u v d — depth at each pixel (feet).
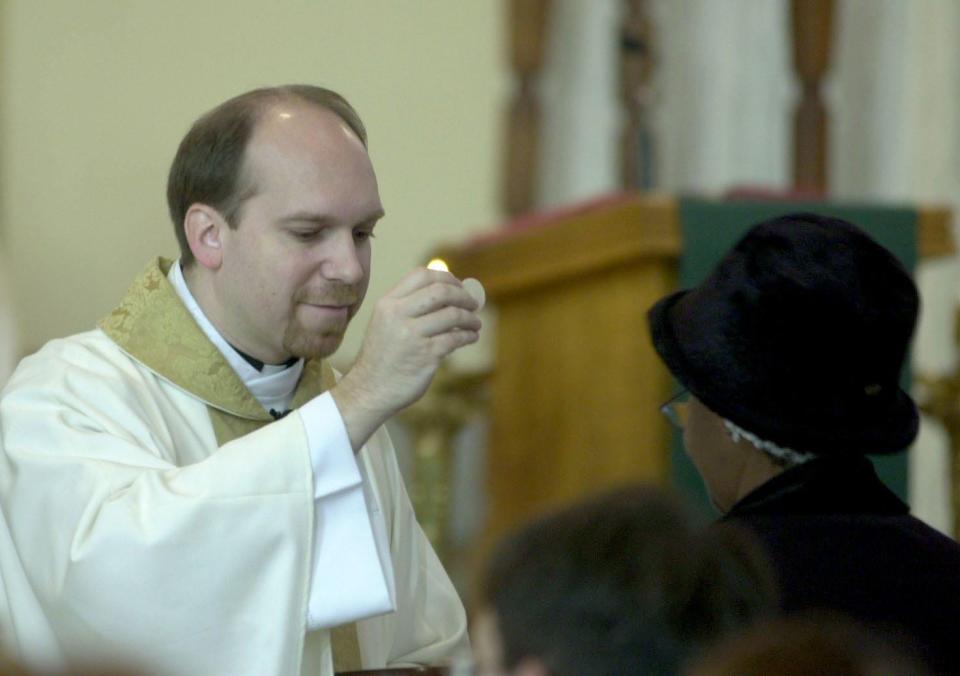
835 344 22.13
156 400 28.02
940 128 75.46
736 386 22.39
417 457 57.82
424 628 30.09
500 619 15.31
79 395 27.27
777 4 74.59
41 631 26.16
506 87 71.36
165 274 29.25
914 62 75.82
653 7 73.97
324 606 25.39
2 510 26.71
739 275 22.74
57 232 65.21
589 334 48.37
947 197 75.31
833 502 22.36
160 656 24.90
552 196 72.28
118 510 25.18
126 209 66.08
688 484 45.16
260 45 68.54
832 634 14.51
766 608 15.67
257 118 27.09
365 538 25.72
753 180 74.28
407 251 69.77
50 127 65.72
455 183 70.85
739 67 74.33
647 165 70.33
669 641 14.94
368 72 70.18
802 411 22.26
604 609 15.03
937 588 21.17
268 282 26.96
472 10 71.77
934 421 54.85
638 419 46.11
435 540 57.21
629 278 46.44
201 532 25.03
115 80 66.59
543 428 50.44
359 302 27.61
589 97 72.43
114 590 24.90
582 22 72.64
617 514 15.53
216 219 27.20
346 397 25.77
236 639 25.09
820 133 72.18
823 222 22.93
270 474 25.31
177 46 67.41
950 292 71.36
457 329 25.80
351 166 26.99
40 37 65.98
